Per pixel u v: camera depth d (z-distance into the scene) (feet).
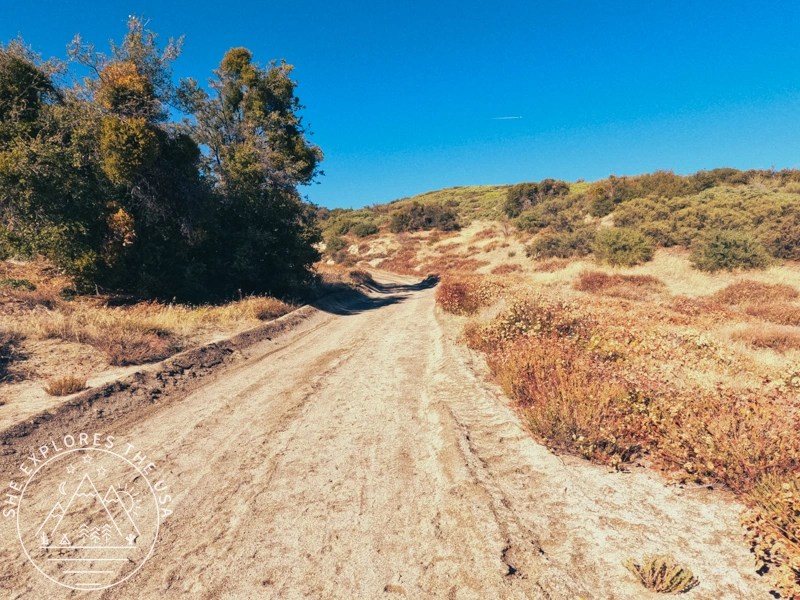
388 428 19.66
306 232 72.79
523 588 9.54
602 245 89.35
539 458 15.23
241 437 19.11
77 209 44.73
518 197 188.34
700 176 134.31
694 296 60.18
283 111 80.38
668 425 15.25
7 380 23.67
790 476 11.64
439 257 155.12
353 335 46.16
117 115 48.08
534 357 22.88
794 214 73.87
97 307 43.50
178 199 53.47
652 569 9.68
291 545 11.66
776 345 34.09
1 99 45.09
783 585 8.77
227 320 45.06
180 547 11.69
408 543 11.50
